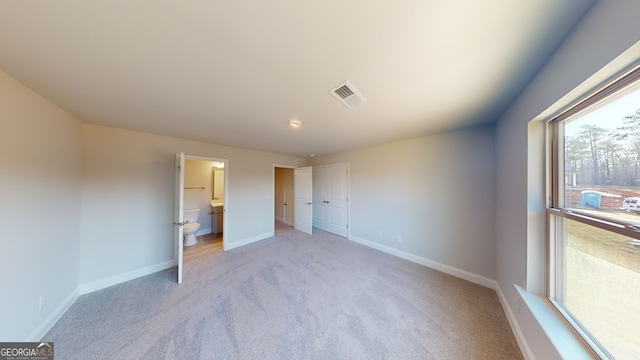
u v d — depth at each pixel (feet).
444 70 4.23
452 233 8.93
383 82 4.72
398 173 10.91
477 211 8.25
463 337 5.30
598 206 3.46
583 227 3.86
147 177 9.14
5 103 4.32
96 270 7.75
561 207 4.47
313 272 9.05
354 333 5.44
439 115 6.92
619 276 3.09
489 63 3.98
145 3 2.58
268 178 14.52
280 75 4.43
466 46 3.49
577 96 3.39
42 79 4.55
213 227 15.79
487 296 7.20
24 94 4.82
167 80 4.63
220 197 16.48
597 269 3.51
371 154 12.30
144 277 8.71
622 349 2.98
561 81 3.45
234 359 4.64
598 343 3.36
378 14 2.82
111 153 8.21
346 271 9.16
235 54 3.70
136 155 8.85
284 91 5.17
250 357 4.69
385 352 4.85
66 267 6.50
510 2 2.62
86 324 5.74
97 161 7.88
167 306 6.61
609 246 3.27
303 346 5.01
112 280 8.09
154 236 9.32
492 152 7.84
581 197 3.90
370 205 12.42
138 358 4.64
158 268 9.39
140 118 7.19
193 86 4.91
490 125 7.88
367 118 7.22
